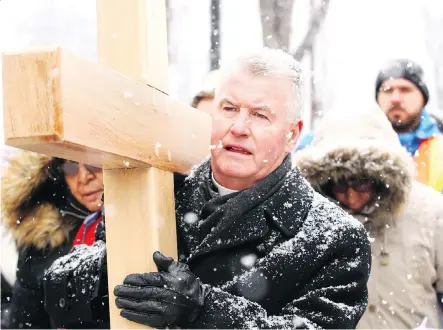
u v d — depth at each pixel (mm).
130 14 2385
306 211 2619
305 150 3812
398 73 4699
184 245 2604
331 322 2459
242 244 2547
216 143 2527
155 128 2396
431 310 3623
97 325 2738
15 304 3678
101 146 2105
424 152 4625
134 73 2373
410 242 3641
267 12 8867
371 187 3635
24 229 3787
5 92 1970
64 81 1974
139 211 2355
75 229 3818
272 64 2529
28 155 3887
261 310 2416
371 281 3633
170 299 2273
